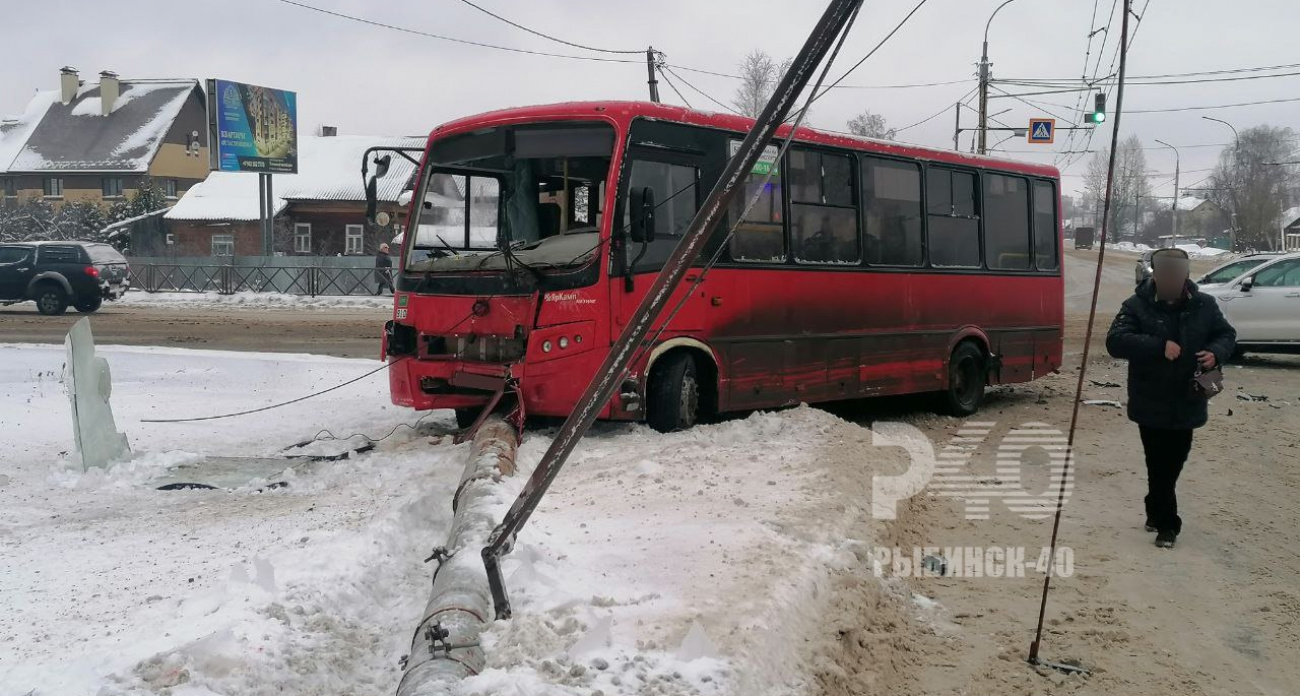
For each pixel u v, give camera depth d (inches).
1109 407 572.7
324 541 259.6
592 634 172.1
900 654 216.7
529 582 203.3
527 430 405.1
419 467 352.5
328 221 2290.8
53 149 2935.5
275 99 1916.8
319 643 195.8
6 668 180.4
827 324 466.0
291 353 782.5
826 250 469.1
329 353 799.1
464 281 396.5
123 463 363.3
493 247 430.3
